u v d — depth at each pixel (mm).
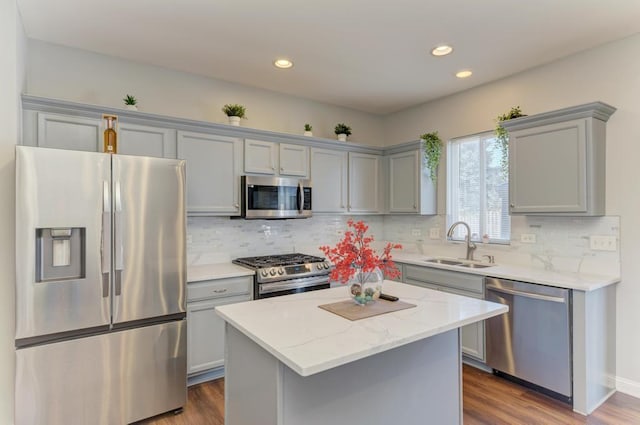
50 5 2229
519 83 3281
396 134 4562
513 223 3320
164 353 2400
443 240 3973
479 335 2982
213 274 2875
